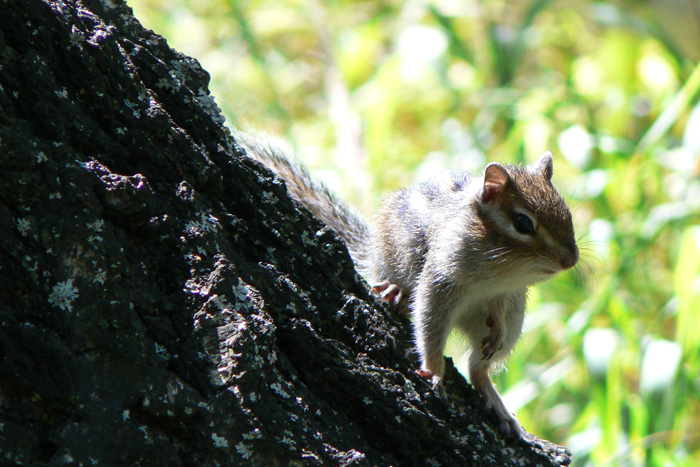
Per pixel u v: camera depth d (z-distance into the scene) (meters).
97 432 4.80
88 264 5.05
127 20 6.40
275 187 6.70
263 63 17.86
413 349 8.28
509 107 16.94
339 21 20.09
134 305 5.21
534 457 7.64
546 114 16.61
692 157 14.05
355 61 18.27
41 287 4.91
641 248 14.14
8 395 4.70
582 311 13.31
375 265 10.15
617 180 14.83
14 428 4.64
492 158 17.52
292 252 6.62
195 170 6.01
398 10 19.70
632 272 14.80
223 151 6.42
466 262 8.84
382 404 6.21
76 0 5.93
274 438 5.30
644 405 11.68
